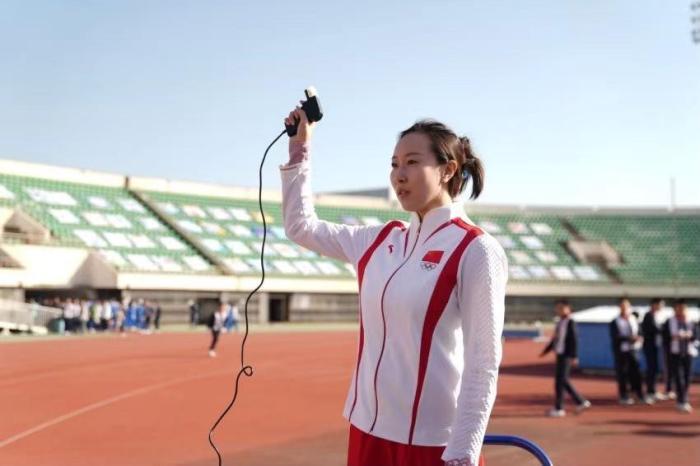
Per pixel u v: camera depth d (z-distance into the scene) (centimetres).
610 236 6078
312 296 4825
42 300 3653
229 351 2569
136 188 4950
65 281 3725
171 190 5109
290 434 1026
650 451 920
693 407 1348
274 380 1722
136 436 991
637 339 1403
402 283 231
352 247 263
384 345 235
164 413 1195
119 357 2222
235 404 1316
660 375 1861
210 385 1589
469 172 254
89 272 3831
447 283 225
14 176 4275
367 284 246
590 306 5491
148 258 4216
